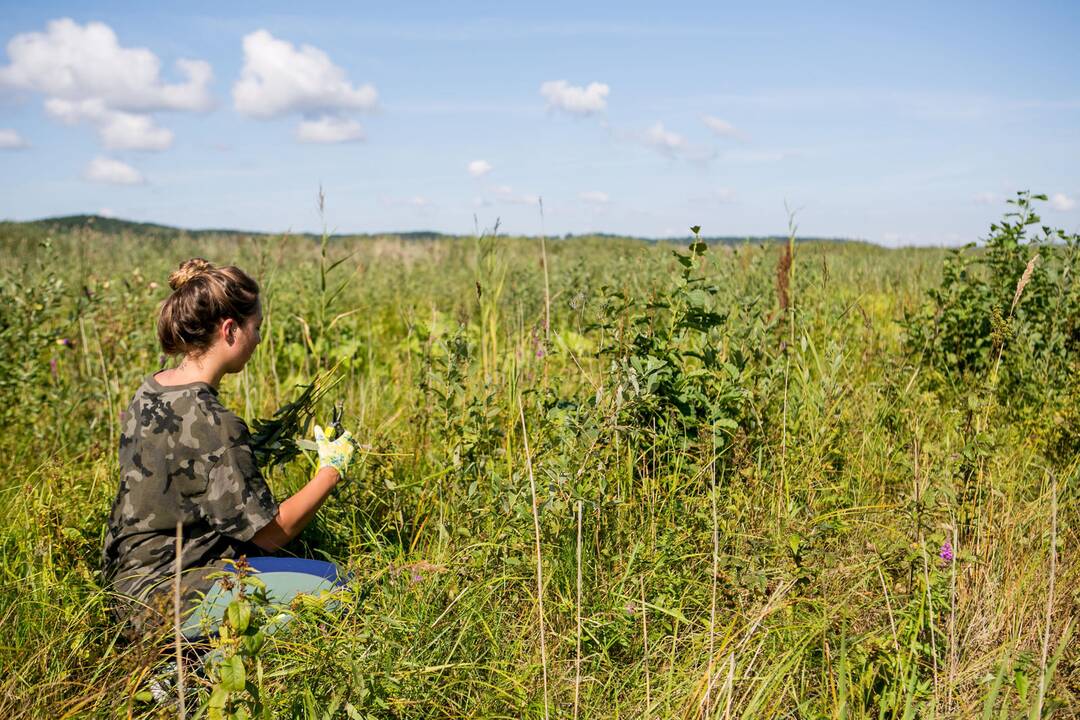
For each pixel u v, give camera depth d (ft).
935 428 13.57
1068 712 7.57
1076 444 12.62
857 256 40.09
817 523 9.84
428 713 7.46
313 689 7.06
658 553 9.39
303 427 10.05
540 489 9.52
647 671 7.36
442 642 8.19
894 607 8.71
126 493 8.21
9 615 8.09
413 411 14.23
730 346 13.28
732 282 18.89
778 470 11.09
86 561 9.48
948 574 8.47
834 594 8.83
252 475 8.29
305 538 10.78
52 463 11.30
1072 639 8.59
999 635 8.68
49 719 6.82
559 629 8.84
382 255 50.03
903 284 27.63
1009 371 15.35
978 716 7.32
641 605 8.81
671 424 11.18
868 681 7.67
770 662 7.88
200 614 7.64
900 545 8.84
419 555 9.73
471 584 8.91
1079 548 9.99
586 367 15.61
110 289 20.15
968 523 9.89
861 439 12.90
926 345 16.05
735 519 9.93
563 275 28.84
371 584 8.83
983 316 16.14
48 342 16.11
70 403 14.82
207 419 8.13
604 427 9.80
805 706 7.33
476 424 11.27
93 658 7.95
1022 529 9.94
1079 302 15.85
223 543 8.53
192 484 8.10
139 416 8.24
